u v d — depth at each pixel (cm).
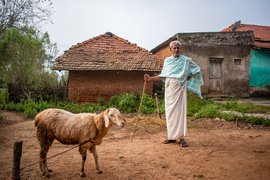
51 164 609
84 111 1502
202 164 606
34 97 1662
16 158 475
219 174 547
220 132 969
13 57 2048
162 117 1305
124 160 638
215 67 2067
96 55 1886
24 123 1148
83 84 1752
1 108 1533
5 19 1858
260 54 2105
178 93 759
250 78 2083
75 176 538
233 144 787
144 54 1938
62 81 1841
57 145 791
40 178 526
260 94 2098
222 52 2048
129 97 1590
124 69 1694
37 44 2173
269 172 553
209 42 2038
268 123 1075
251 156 663
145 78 806
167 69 775
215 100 1852
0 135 923
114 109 516
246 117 1152
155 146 761
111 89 1758
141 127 1064
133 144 792
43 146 532
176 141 816
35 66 2150
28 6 1884
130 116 1362
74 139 522
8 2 1845
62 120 523
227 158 647
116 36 2114
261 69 2109
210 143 798
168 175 546
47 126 526
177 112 762
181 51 2023
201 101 1480
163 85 1931
